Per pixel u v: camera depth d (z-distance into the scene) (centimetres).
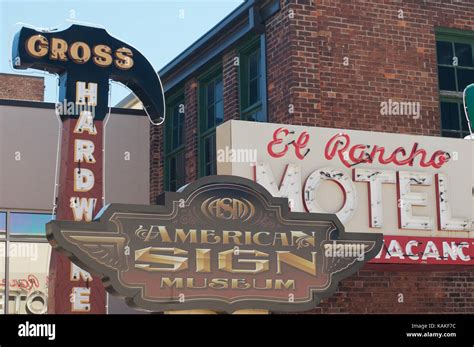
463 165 1385
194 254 1031
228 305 1038
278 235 1084
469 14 1650
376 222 1296
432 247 1316
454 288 1512
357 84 1518
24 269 1947
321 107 1480
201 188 1052
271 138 1262
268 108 1545
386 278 1459
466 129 1623
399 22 1577
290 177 1258
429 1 1614
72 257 979
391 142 1345
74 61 1512
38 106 1972
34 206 1939
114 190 2014
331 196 1288
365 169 1309
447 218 1342
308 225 1103
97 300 1419
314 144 1291
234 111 1694
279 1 1520
